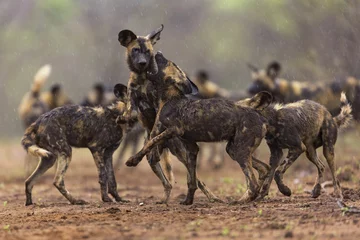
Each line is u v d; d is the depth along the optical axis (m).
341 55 65.31
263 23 107.56
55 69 130.38
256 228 25.11
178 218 27.84
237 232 24.52
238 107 31.42
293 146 32.91
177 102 32.00
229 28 129.12
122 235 24.38
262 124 31.38
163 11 130.12
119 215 29.33
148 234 24.47
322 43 70.50
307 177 46.00
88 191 44.78
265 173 33.31
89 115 36.19
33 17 122.12
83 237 24.27
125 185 48.56
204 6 132.00
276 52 99.94
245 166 31.27
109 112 36.41
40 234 25.05
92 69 127.81
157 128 32.38
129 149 74.94
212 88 61.84
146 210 31.02
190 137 31.98
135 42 32.84
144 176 55.00
